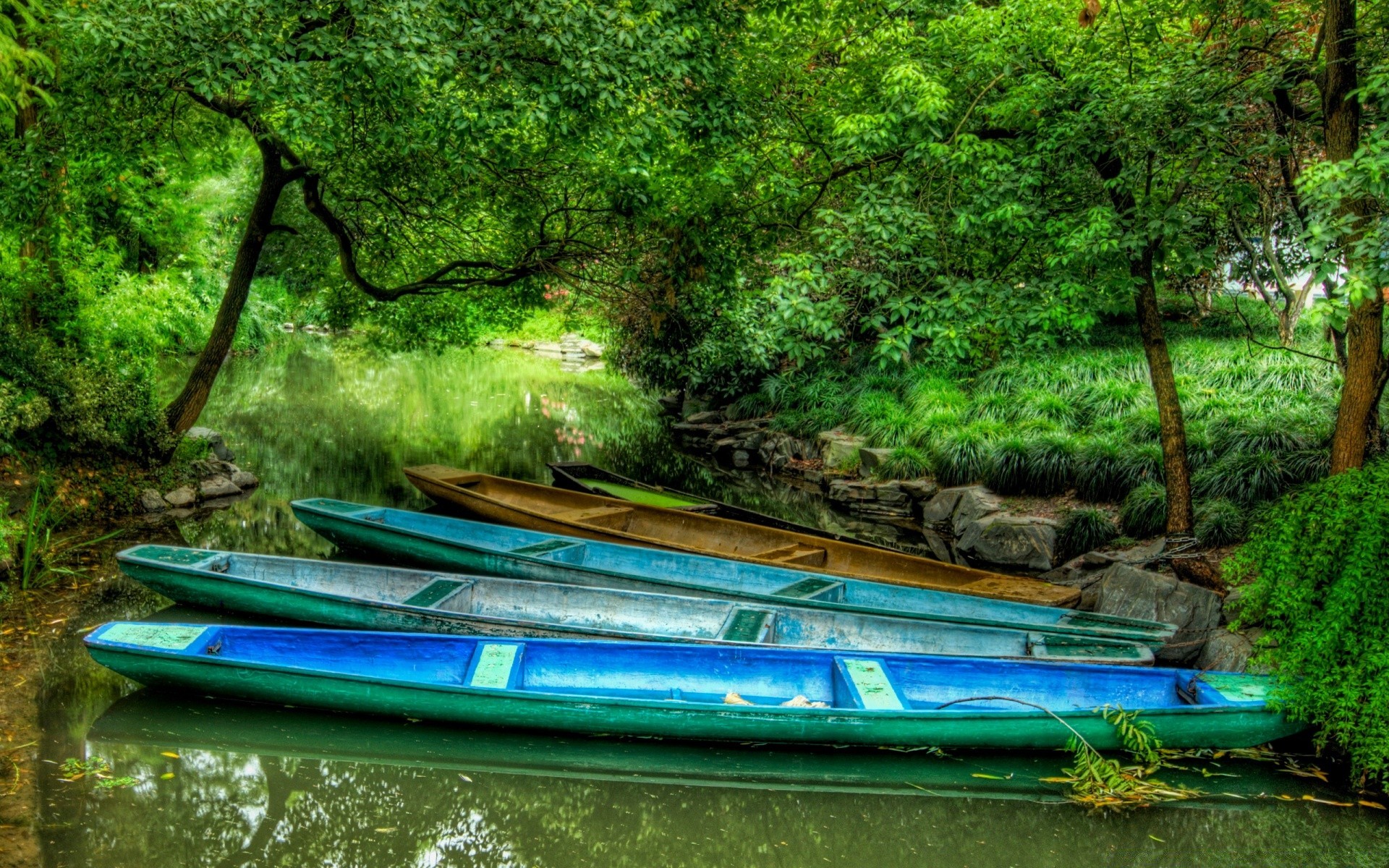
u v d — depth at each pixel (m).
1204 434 10.34
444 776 5.29
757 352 11.55
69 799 4.88
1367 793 5.29
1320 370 11.20
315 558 9.26
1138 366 13.09
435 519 9.40
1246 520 8.66
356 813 4.94
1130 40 7.93
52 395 9.88
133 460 11.12
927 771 5.48
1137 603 7.73
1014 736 5.51
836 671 6.09
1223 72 7.23
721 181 8.62
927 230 7.00
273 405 19.19
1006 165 7.02
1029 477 11.30
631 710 5.49
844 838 4.85
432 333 13.27
